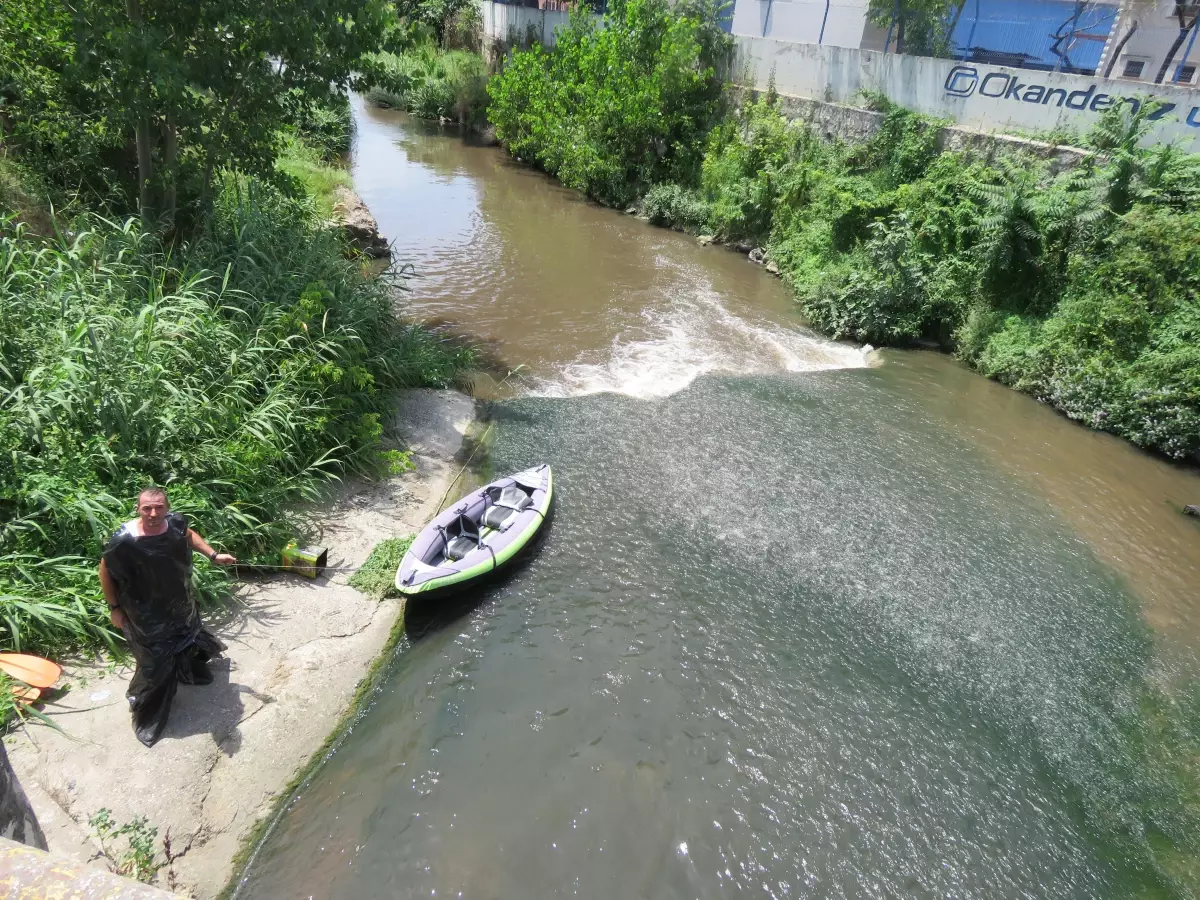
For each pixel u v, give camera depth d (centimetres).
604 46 2195
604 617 745
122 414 650
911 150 1622
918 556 862
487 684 663
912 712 671
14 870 95
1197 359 1070
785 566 831
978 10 1686
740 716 654
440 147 2750
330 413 859
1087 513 962
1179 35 1438
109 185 1036
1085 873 555
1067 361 1216
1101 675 724
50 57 922
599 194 2262
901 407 1196
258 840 510
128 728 527
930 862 553
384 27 1009
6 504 601
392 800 557
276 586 695
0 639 554
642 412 1120
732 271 1778
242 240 988
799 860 546
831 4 1938
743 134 2077
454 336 1308
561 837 544
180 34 923
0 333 669
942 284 1411
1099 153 1342
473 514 815
